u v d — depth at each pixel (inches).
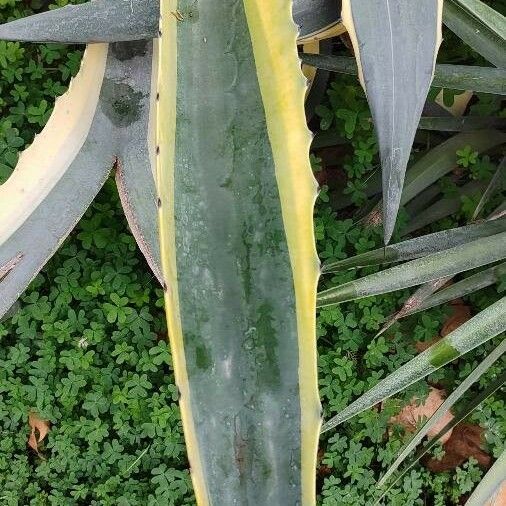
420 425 59.1
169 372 58.4
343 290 45.6
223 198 33.0
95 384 56.4
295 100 32.5
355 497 58.4
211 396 32.2
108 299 56.7
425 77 37.4
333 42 59.1
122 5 42.0
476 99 63.1
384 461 59.4
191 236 32.8
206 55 33.2
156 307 58.4
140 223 45.5
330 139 60.2
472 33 46.8
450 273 45.4
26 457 56.1
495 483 49.4
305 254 32.0
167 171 32.2
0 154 54.7
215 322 32.5
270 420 32.1
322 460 59.1
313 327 31.8
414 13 37.5
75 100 45.3
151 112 46.5
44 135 45.0
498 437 61.0
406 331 60.7
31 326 55.3
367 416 58.8
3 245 44.2
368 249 57.4
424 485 61.9
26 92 56.4
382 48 37.3
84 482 57.7
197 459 31.7
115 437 58.5
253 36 32.7
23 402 55.4
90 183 46.0
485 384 60.9
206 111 33.2
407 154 36.6
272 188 32.5
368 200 61.2
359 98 57.8
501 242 45.1
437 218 60.2
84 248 56.4
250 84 33.0
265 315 32.3
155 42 45.8
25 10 57.7
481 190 59.5
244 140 33.0
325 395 58.7
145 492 57.0
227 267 32.7
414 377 45.3
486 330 44.6
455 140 58.1
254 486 31.9
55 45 57.1
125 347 55.6
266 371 32.2
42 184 45.1
